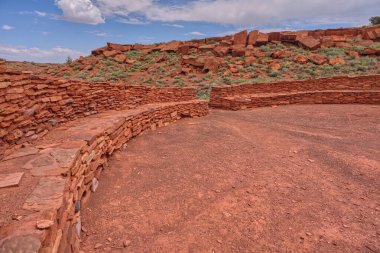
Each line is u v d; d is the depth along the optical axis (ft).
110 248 10.28
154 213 12.67
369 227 11.45
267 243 10.56
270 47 117.39
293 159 19.98
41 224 6.59
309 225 11.69
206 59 98.94
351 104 47.37
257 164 18.93
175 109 33.37
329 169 18.02
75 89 19.88
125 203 13.51
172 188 15.20
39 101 15.08
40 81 15.40
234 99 47.78
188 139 25.05
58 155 11.30
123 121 20.79
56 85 17.29
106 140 17.02
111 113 23.95
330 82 54.90
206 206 13.33
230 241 10.71
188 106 36.32
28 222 6.72
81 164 12.34
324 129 30.17
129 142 22.95
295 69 85.81
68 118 19.02
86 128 16.81
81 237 10.80
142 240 10.77
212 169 17.94
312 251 10.09
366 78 52.06
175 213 12.71
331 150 21.93
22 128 13.00
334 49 104.12
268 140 25.29
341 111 41.14
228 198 14.10
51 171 9.80
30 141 13.37
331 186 15.48
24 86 13.55
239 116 39.73
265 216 12.41
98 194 14.21
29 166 10.25
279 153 21.36
